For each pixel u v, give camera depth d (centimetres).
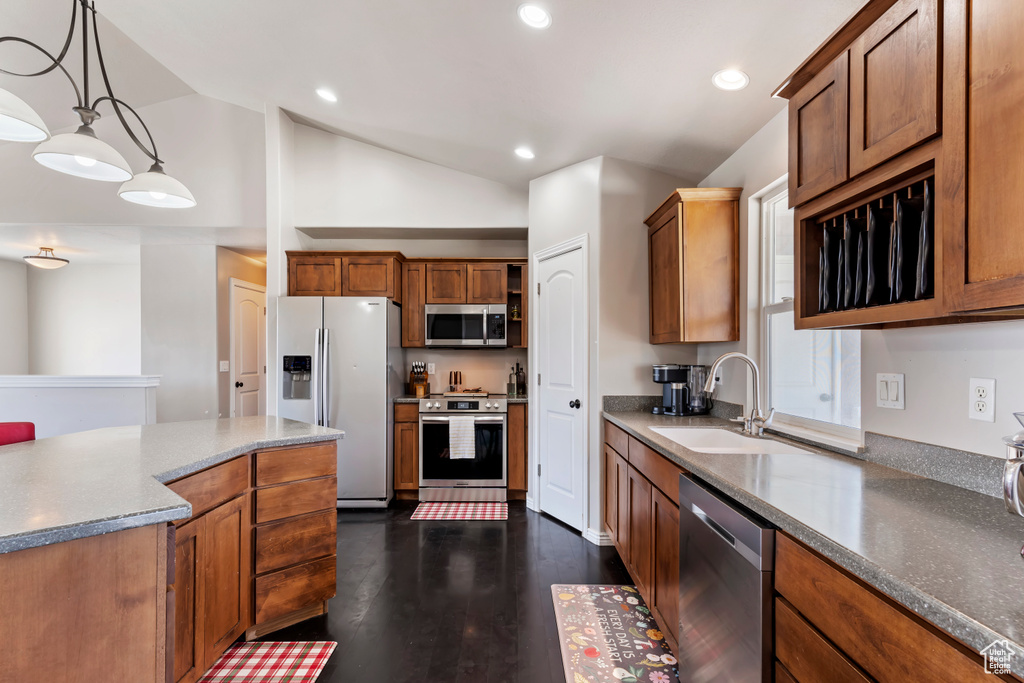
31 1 289
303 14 249
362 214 418
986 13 85
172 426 239
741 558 123
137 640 108
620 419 271
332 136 420
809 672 99
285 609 211
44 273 652
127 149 423
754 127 245
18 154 429
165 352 485
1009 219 81
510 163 361
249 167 427
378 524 345
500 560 283
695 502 153
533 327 379
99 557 104
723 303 260
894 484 133
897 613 78
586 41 204
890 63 109
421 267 430
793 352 223
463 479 398
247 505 198
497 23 208
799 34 175
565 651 196
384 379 384
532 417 380
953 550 87
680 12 175
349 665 188
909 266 112
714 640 138
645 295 316
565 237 342
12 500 115
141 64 371
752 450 199
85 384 388
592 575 264
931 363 138
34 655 96
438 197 420
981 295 86
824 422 199
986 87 85
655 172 321
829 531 96
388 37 246
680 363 317
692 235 260
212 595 177
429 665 188
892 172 110
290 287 407
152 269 489
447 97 289
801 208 148
